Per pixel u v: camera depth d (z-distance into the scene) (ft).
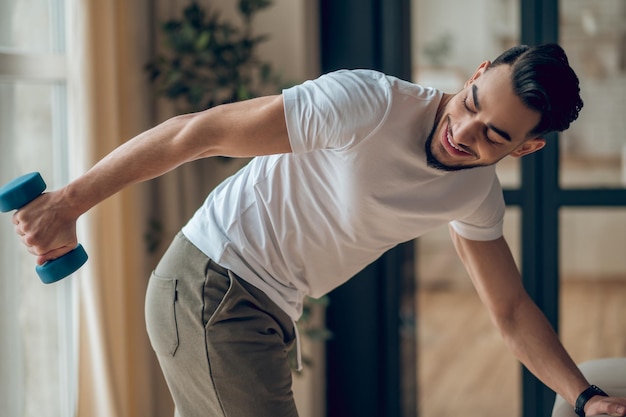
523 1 10.59
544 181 10.76
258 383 5.75
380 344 11.35
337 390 11.43
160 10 10.11
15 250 8.77
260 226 5.75
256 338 5.78
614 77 10.49
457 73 10.89
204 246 5.83
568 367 5.80
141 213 10.02
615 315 10.76
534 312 6.08
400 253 11.23
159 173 5.26
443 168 5.28
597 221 10.71
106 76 9.03
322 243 5.77
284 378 5.91
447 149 5.01
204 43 9.53
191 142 5.16
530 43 10.62
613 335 10.77
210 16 10.75
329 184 5.49
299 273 5.95
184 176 10.49
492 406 11.13
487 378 11.12
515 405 11.07
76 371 9.09
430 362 11.28
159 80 10.09
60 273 5.30
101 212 9.02
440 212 5.65
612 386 5.57
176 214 10.30
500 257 6.12
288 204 5.67
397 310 11.27
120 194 9.45
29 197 5.17
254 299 5.80
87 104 8.81
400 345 11.30
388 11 10.97
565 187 10.74
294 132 5.13
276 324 5.95
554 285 10.82
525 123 4.74
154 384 10.37
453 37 10.85
